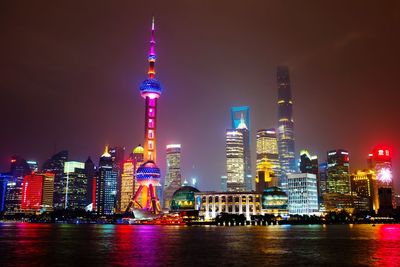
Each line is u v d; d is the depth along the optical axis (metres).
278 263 130.75
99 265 125.44
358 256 149.38
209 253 160.38
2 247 186.75
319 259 140.75
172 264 128.12
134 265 125.75
